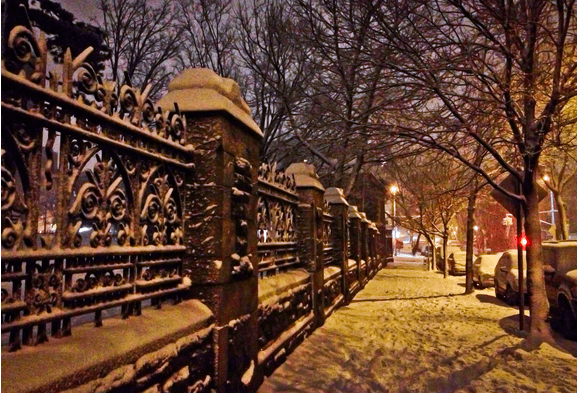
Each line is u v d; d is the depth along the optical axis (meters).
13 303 2.04
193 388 3.16
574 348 7.02
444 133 8.35
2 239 1.97
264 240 5.89
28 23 2.14
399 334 7.97
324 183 18.23
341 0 8.68
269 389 4.59
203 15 15.83
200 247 3.67
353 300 12.79
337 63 9.55
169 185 3.51
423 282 19.25
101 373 2.21
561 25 6.84
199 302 3.62
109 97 2.63
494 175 12.37
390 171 20.77
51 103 2.21
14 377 1.79
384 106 8.52
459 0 7.50
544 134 7.41
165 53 15.97
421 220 26.28
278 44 14.55
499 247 38.44
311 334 7.41
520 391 4.94
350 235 15.01
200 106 3.77
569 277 7.76
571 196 30.81
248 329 4.30
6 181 2.00
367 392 4.78
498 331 8.34
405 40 7.99
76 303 2.42
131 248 2.85
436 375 5.51
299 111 15.16
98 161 2.64
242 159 4.28
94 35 9.98
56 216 2.31
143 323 2.84
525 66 7.52
